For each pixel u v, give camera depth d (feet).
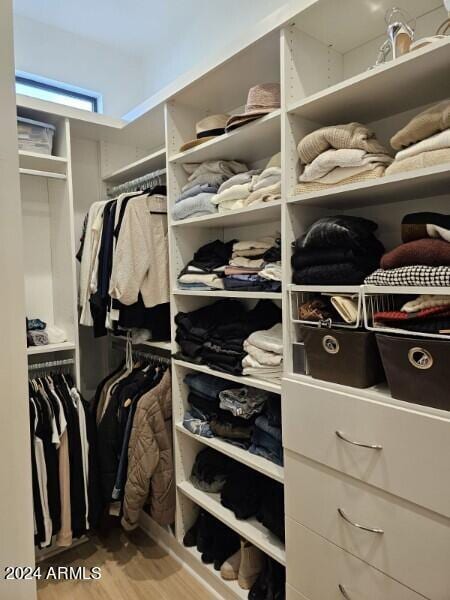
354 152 3.84
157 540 7.01
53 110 6.77
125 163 8.59
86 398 8.53
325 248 4.16
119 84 8.95
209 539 6.15
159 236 6.61
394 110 4.38
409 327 3.49
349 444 3.80
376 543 3.67
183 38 7.77
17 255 1.99
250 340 5.10
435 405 3.26
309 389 4.13
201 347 5.85
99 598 5.73
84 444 6.53
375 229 4.28
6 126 1.96
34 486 5.93
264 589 5.16
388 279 3.55
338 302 3.96
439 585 3.28
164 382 6.61
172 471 6.55
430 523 3.30
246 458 5.23
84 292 7.15
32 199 7.55
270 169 4.80
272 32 4.43
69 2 7.23
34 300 7.61
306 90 4.56
